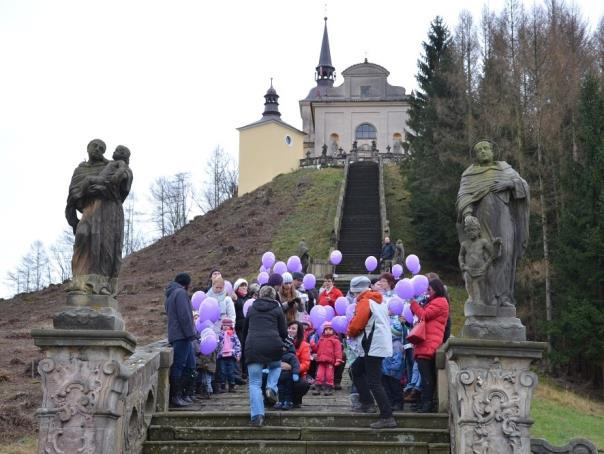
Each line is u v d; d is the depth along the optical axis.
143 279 44.25
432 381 12.14
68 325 9.50
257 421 11.55
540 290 35.53
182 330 12.75
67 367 9.43
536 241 35.75
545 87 36.75
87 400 9.36
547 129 36.31
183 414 11.92
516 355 9.82
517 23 40.44
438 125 46.78
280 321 11.95
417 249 47.47
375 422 11.54
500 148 37.00
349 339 12.70
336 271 38.28
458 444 10.03
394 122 76.56
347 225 46.81
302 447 11.09
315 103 76.94
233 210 58.81
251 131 68.88
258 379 11.70
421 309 12.23
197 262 47.00
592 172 31.48
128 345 9.75
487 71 42.03
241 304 15.56
